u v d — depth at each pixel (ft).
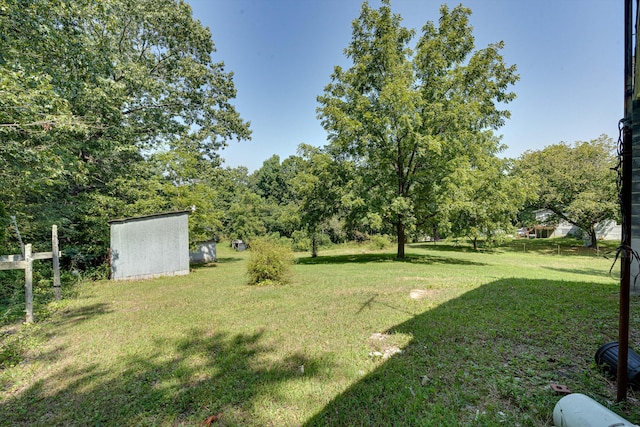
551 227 120.57
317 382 10.05
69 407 9.25
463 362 10.93
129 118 46.62
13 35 24.12
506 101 55.67
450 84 48.62
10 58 22.77
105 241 39.19
